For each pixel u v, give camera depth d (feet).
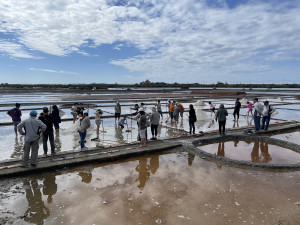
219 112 37.81
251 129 43.75
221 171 24.17
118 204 17.28
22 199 18.04
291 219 15.12
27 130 22.90
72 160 25.45
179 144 32.96
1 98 123.54
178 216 15.62
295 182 21.42
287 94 164.55
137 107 52.70
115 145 31.65
